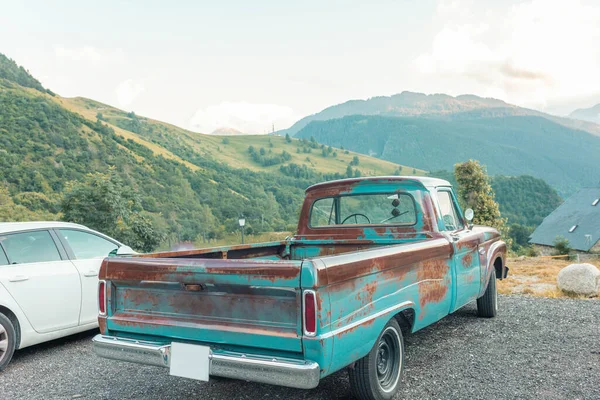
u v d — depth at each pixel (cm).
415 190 516
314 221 579
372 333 342
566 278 960
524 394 394
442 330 609
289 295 302
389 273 371
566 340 554
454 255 502
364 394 360
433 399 387
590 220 7262
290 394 409
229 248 487
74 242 607
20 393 433
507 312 711
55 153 13862
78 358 542
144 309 362
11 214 2380
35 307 539
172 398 407
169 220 11600
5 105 15825
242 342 315
